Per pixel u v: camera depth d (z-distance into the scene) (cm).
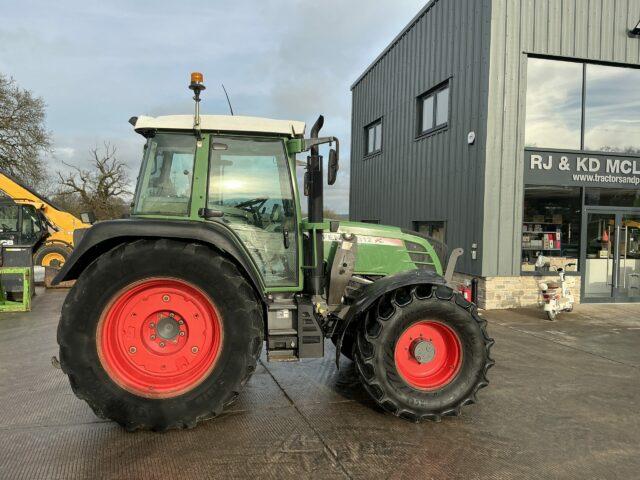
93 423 334
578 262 870
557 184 848
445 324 351
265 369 463
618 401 390
